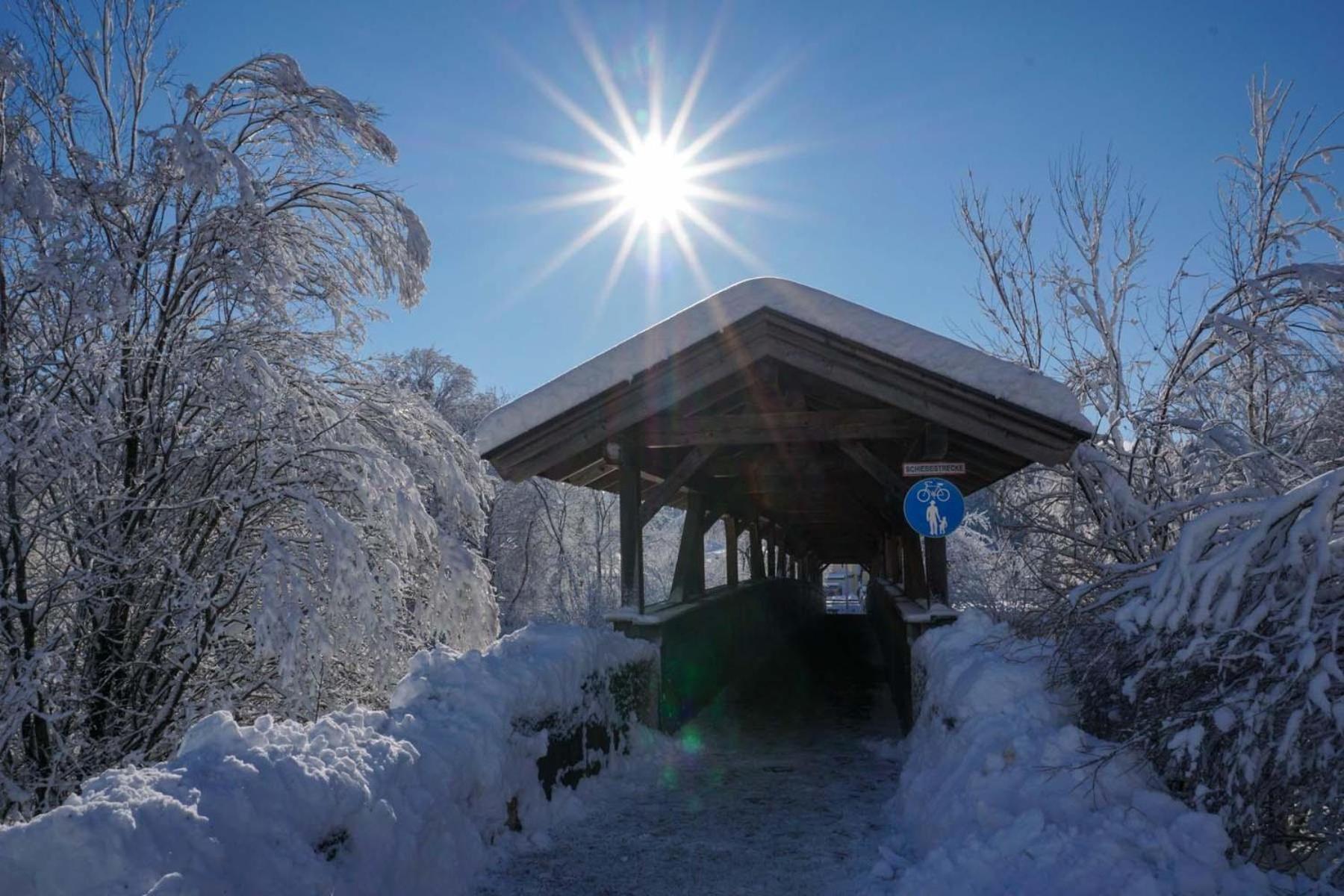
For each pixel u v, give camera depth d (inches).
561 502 1318.9
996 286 452.8
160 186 418.6
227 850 117.3
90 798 114.4
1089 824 154.0
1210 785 159.3
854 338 292.7
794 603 933.8
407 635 443.2
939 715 244.2
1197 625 155.9
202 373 414.3
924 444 317.7
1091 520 373.1
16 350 394.6
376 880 143.9
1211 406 360.2
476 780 188.9
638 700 319.6
